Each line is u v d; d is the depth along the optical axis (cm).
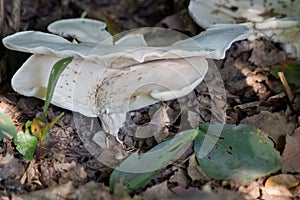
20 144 57
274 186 56
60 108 61
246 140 57
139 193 55
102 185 55
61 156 57
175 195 55
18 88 58
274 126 59
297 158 57
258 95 63
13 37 59
